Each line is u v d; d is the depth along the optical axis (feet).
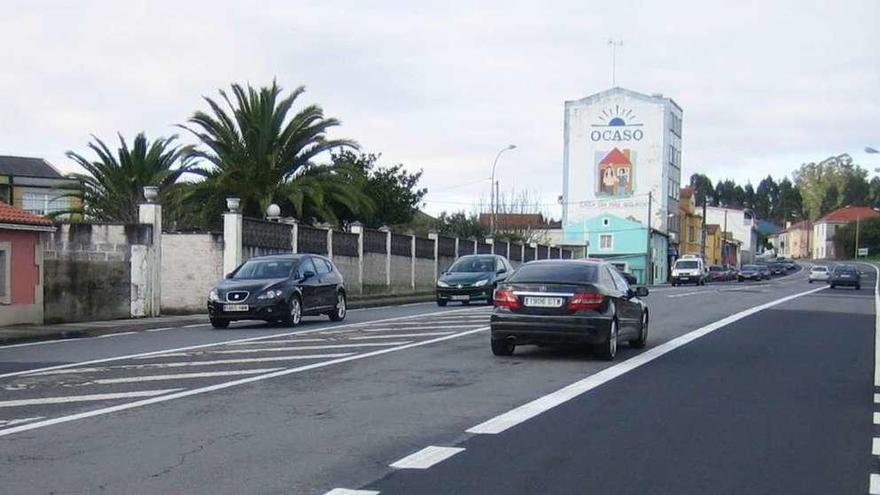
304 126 117.29
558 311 47.37
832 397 37.96
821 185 599.16
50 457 25.81
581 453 26.81
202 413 32.76
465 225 198.90
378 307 99.91
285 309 68.80
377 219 160.04
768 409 34.83
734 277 256.93
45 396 36.35
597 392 38.32
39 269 71.15
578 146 276.21
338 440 28.27
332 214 117.39
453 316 82.69
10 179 169.99
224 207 115.65
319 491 22.40
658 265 275.39
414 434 29.27
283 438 28.53
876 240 436.35
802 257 549.13
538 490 22.70
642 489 22.91
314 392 37.68
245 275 71.92
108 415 32.30
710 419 32.50
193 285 88.99
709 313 90.17
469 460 25.76
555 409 34.12
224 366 45.73
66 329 64.90
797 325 76.33
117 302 79.36
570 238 275.80
